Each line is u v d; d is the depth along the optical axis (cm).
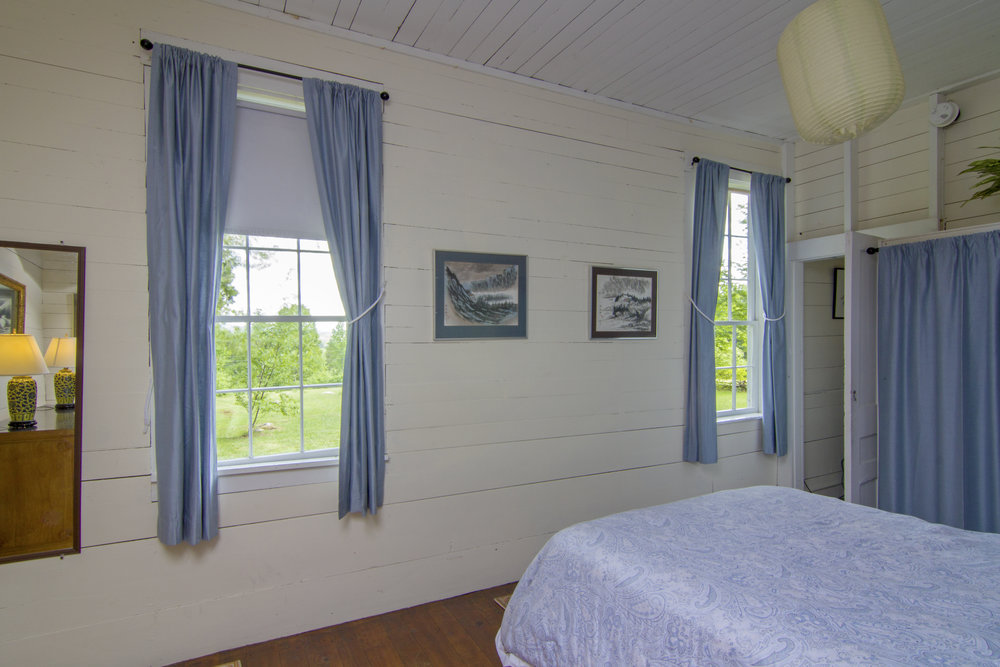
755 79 307
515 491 301
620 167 335
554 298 313
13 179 200
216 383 247
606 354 330
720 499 225
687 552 170
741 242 401
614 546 175
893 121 341
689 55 280
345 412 249
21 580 200
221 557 232
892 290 313
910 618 130
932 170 317
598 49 274
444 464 281
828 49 142
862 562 163
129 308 216
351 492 251
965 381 283
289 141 249
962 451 283
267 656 228
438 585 278
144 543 218
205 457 222
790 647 117
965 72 296
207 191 225
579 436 321
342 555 255
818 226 386
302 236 250
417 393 274
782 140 399
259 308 252
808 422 408
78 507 208
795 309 393
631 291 338
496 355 295
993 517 272
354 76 259
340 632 247
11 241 199
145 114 219
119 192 215
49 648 204
